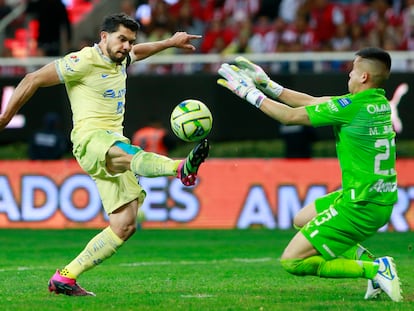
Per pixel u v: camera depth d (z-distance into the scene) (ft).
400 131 214.48
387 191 92.99
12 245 167.32
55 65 97.14
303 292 104.27
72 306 90.38
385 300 96.12
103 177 97.04
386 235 180.96
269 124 219.00
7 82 223.92
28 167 201.77
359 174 92.07
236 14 255.50
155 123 209.97
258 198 196.85
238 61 100.37
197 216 197.98
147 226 198.49
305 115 93.20
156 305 91.40
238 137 220.23
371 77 92.89
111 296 99.09
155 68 233.14
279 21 239.09
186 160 89.92
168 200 198.80
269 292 104.27
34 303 92.99
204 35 248.93
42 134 213.46
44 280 116.26
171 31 248.93
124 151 94.43
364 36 237.45
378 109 92.79
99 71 97.40
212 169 198.80
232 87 96.48
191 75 220.43
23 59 229.86
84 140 96.89
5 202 201.77
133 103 222.48
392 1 254.27
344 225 92.02
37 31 243.40
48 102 225.76
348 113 92.22
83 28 272.51
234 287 109.29
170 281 115.44
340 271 93.56
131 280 116.47
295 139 213.25
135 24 96.99
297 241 93.35
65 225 199.62
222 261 141.90
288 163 196.65
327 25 237.66
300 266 93.45
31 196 201.16
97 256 98.02
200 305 91.56
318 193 194.90
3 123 98.27
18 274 123.75
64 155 233.14
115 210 97.35
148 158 92.89
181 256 149.59
